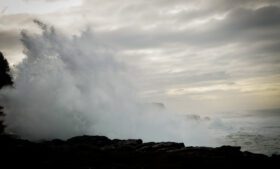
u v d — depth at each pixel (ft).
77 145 35.27
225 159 29.14
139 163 28.12
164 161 28.60
